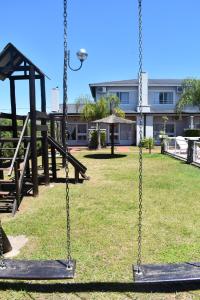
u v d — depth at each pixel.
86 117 25.53
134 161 15.73
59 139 17.98
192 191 8.31
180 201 7.26
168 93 31.36
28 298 3.28
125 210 6.51
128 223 5.64
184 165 13.66
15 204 6.54
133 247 4.52
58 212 6.43
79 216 6.11
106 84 30.64
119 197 7.70
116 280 3.60
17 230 5.31
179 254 4.26
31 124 7.97
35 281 3.60
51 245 4.62
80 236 4.99
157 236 4.97
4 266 3.39
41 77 9.35
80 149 24.64
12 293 3.36
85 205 6.97
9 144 13.63
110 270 3.83
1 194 7.32
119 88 30.83
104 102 25.19
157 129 29.89
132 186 9.09
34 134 7.98
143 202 7.17
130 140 29.98
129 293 3.33
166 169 12.51
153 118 29.28
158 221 5.76
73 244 4.65
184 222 5.70
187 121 29.62
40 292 3.38
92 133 24.95
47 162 9.42
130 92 30.88
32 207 6.91
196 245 4.58
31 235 5.07
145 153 20.34
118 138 30.09
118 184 9.45
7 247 4.29
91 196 7.88
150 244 4.63
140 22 3.67
